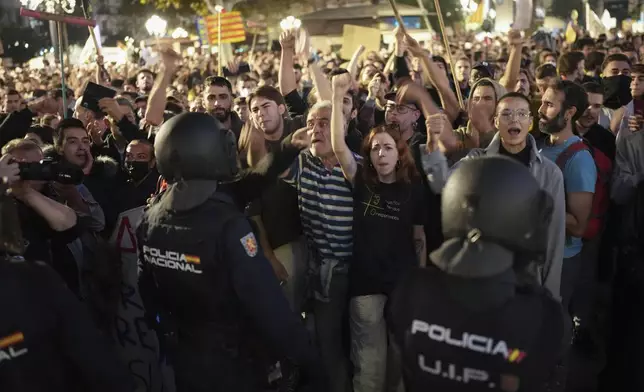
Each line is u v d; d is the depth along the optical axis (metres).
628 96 6.80
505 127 3.53
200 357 2.40
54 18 6.66
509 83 5.30
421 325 1.82
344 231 3.68
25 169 3.12
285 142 3.49
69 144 4.33
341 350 3.78
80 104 5.50
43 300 1.89
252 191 3.32
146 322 3.29
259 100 3.96
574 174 3.80
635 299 2.57
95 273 3.43
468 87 8.01
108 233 4.21
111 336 3.44
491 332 1.72
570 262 3.99
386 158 3.47
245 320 2.40
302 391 2.53
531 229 1.78
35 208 3.15
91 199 3.88
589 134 4.97
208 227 2.30
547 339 1.75
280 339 2.34
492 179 1.75
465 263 1.72
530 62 10.77
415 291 1.86
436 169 3.53
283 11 29.86
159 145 2.38
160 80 4.36
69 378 2.00
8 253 2.09
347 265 3.72
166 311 2.56
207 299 2.35
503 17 22.05
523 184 1.76
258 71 14.01
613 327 2.74
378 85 6.38
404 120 4.57
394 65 7.27
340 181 3.67
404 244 3.56
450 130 3.95
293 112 5.24
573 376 3.83
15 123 6.70
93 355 1.99
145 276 2.63
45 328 1.89
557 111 3.85
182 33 23.44
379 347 3.62
